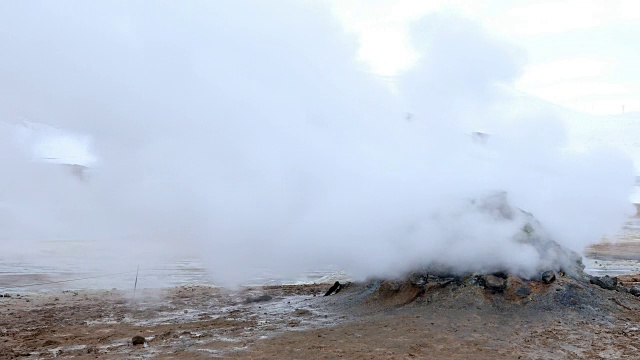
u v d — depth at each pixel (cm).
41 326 1021
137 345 855
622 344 830
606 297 1042
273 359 762
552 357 770
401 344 827
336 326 952
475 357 766
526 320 941
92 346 857
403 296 1073
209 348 826
